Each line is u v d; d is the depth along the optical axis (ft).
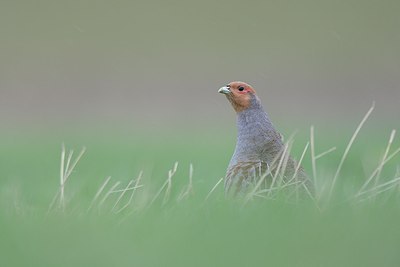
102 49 114.62
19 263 15.81
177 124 87.04
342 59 112.37
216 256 15.74
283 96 103.71
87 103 103.55
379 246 15.74
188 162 48.26
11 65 111.65
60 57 113.39
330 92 104.37
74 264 15.58
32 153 58.80
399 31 117.08
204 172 39.75
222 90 27.71
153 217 19.92
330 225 17.43
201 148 59.62
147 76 110.42
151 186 28.89
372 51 113.19
